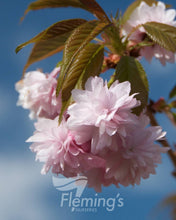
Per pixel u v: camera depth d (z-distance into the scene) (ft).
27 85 2.04
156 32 1.90
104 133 1.80
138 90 1.86
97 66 1.88
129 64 1.88
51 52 1.88
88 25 1.82
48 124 1.87
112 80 1.90
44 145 1.89
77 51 1.79
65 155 1.86
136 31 2.00
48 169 1.89
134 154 1.87
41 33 1.85
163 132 1.88
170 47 1.88
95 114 1.80
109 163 1.88
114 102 1.80
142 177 1.89
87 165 1.89
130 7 2.04
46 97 1.99
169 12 2.01
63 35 1.85
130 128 1.81
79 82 1.84
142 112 1.88
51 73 2.02
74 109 1.80
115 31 1.97
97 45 1.90
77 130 1.81
